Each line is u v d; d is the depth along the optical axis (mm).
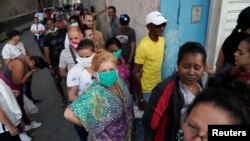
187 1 3648
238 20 2432
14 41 4902
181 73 1753
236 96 760
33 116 4895
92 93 2008
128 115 2203
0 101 2760
